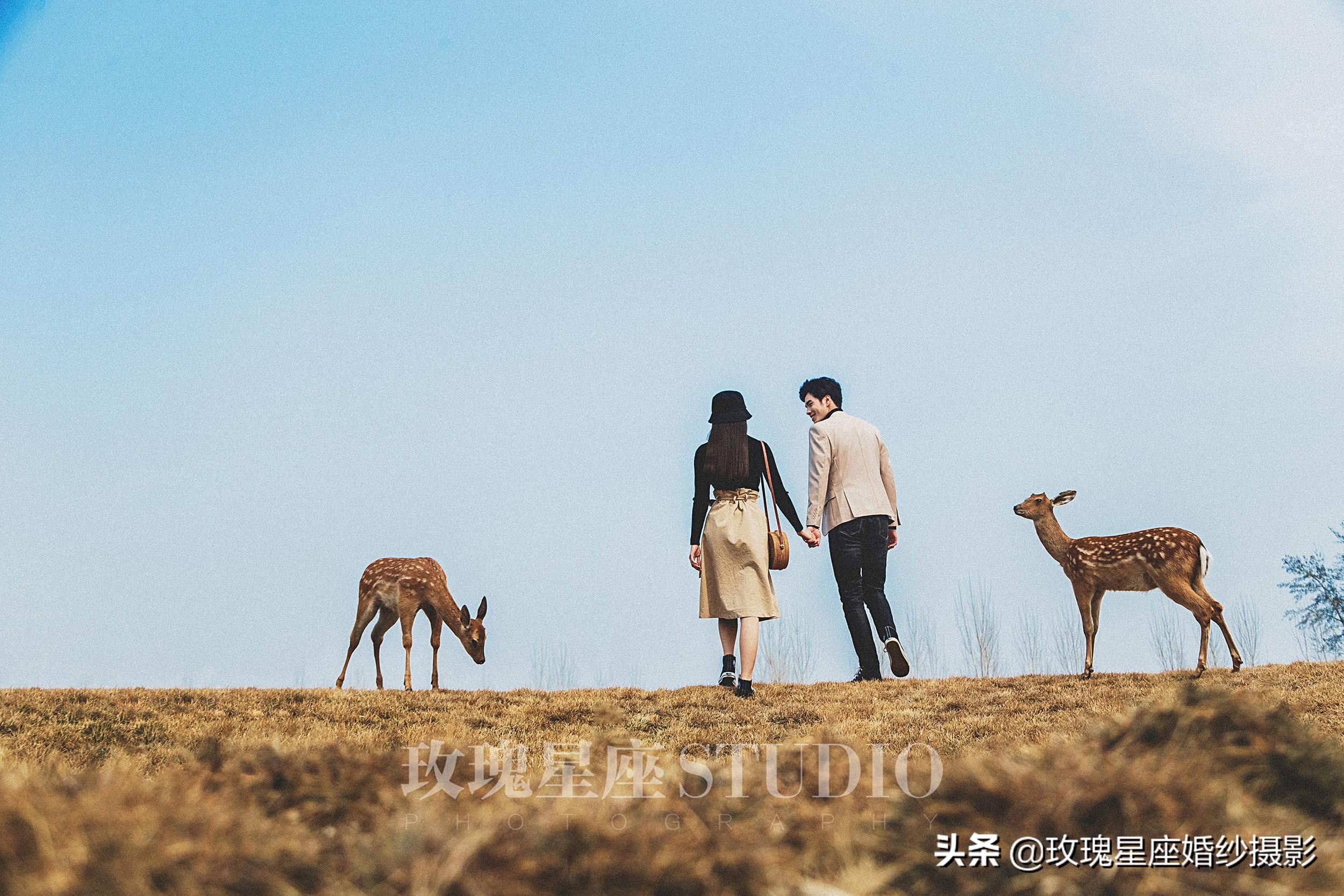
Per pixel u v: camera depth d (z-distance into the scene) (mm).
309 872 1597
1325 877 1638
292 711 5898
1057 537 7625
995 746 4637
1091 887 1618
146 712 5555
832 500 8062
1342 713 5266
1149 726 2178
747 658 6504
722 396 6867
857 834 1838
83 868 1427
